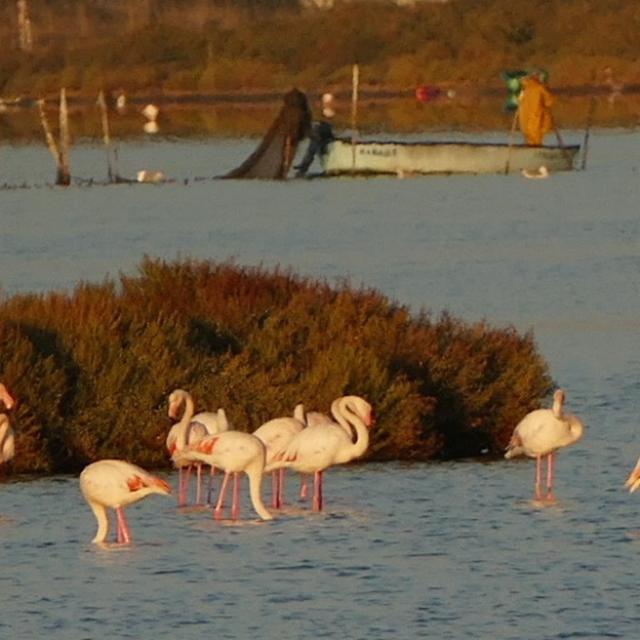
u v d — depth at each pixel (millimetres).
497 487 21516
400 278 43562
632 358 31359
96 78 117438
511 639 15734
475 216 59062
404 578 17500
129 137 94875
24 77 118938
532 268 45281
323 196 65875
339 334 24641
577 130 93250
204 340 24422
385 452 23500
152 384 23375
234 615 16422
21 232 55625
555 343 33094
